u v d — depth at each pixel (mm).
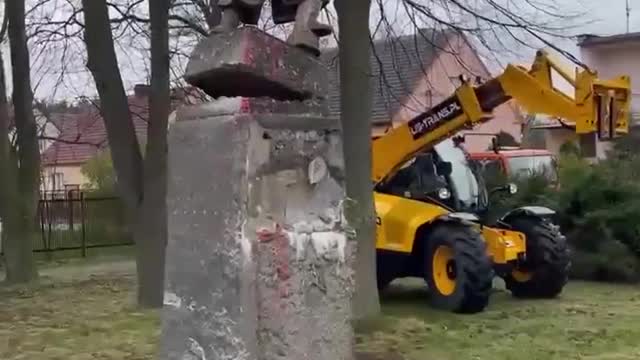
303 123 3695
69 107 25375
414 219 11172
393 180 12156
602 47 30656
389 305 11328
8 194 15023
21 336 9148
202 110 3738
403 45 12055
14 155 15523
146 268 10844
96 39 10602
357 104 9086
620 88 10492
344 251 3738
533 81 10883
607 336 8867
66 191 22406
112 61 10672
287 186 3633
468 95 11336
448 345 8375
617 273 14023
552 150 27172
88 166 27812
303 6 3938
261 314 3527
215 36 3854
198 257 3674
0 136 15188
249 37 3689
